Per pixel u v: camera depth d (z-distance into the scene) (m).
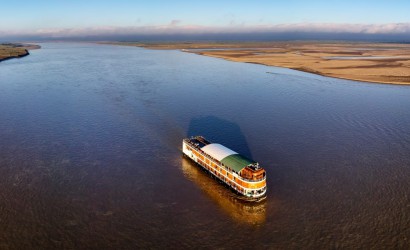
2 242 53.38
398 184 72.50
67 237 54.94
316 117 119.44
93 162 81.44
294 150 89.56
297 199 66.44
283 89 168.50
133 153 87.00
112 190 69.38
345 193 68.69
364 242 54.16
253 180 63.38
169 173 76.88
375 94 158.50
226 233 56.66
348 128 108.00
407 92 163.62
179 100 141.75
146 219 60.06
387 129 107.56
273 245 53.78
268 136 99.88
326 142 95.56
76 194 67.56
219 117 118.19
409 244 53.62
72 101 137.38
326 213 61.97
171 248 52.91
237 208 63.88
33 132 100.69
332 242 54.28
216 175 73.25
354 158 85.12
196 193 68.81
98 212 61.81
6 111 122.25
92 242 53.88
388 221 59.53
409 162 83.31
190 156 82.31
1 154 85.06
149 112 122.56
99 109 125.44
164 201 65.81
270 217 61.03
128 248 52.72
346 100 145.75
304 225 58.59
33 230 56.47
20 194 67.12
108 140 95.19
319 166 80.38
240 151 88.56
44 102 135.50
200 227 58.16
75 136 97.75
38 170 77.06
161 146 91.81
